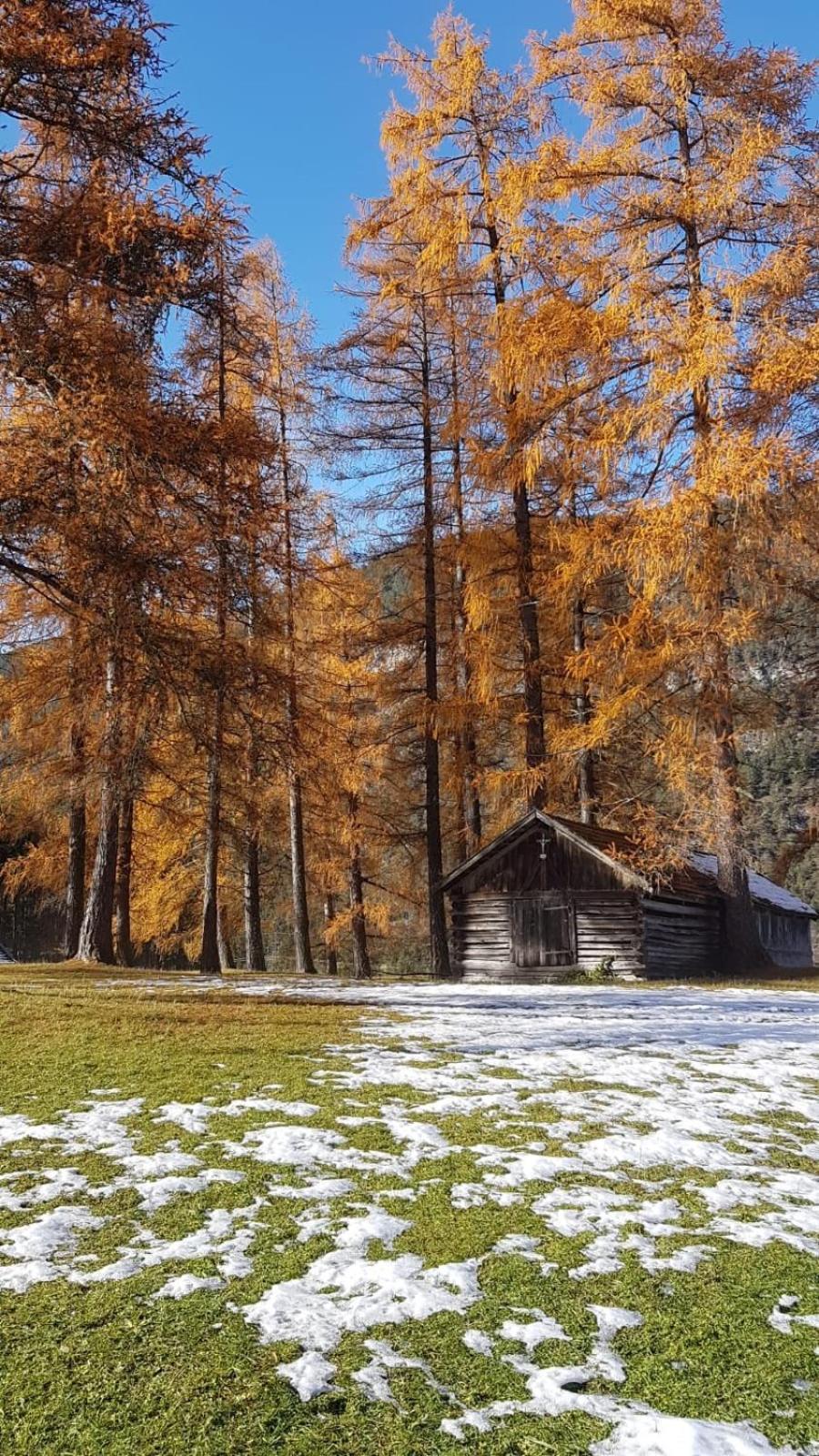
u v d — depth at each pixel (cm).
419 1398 353
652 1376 371
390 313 2172
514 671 2058
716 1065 888
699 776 1644
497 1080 796
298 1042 934
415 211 2022
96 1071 793
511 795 2097
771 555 1577
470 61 1952
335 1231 493
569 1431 334
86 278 1055
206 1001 1241
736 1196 557
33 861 2319
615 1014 1234
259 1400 350
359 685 2375
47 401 1073
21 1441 331
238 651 1223
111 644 1118
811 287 1603
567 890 1989
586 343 1691
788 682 1866
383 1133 646
